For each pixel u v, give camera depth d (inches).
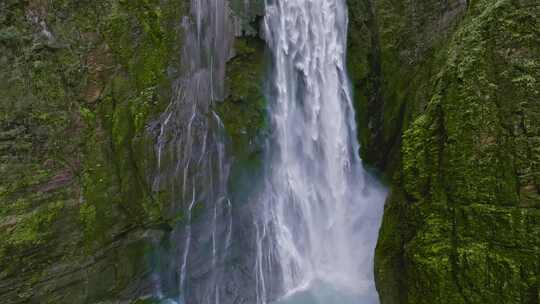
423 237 223.0
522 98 202.1
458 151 216.1
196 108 316.5
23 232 247.1
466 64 220.5
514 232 193.9
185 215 306.8
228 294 321.7
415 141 242.1
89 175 278.4
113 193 285.0
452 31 319.0
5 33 260.4
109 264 281.7
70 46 282.8
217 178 322.0
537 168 193.8
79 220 270.1
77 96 283.0
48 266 258.2
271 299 331.0
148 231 295.6
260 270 333.7
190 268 311.6
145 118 296.5
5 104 256.1
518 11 211.6
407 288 233.6
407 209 242.1
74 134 277.6
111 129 291.4
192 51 315.6
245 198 334.0
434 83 259.9
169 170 301.4
